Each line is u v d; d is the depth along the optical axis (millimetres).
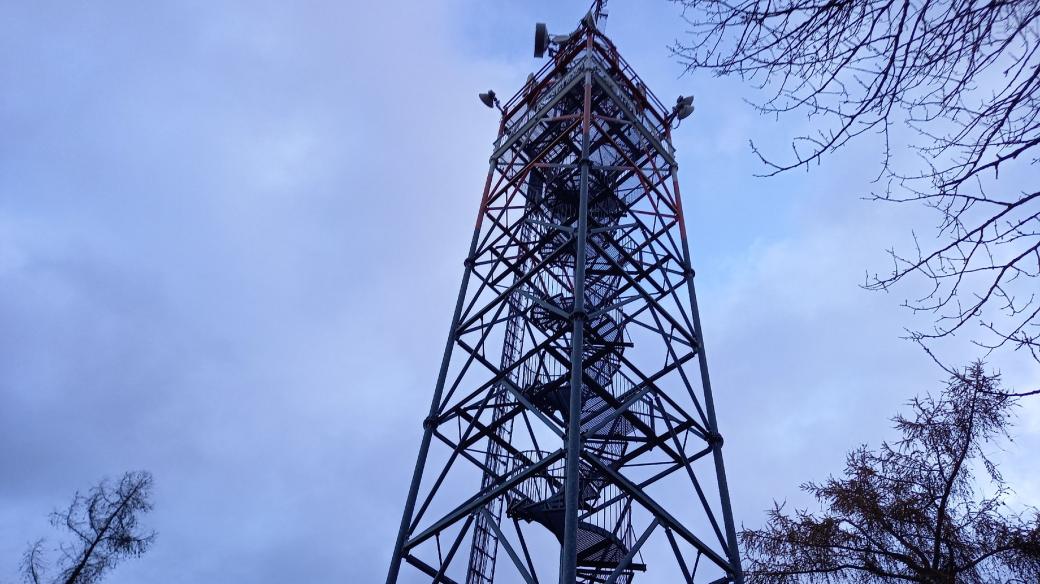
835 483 15367
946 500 14094
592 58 24344
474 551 18609
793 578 14789
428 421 18156
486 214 22812
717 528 16031
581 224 18453
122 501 26219
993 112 6066
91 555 24828
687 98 26078
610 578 13945
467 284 21188
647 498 15445
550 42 27156
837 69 6438
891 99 6344
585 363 18375
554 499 16438
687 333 19703
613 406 17750
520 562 13914
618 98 24047
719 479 16891
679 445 17047
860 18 6207
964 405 14781
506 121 25984
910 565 13586
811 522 15211
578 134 23688
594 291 21219
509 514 17203
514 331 21297
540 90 25516
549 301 19844
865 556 14391
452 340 19797
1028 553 13555
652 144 24172
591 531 16359
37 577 24016
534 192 24047
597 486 18781
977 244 6523
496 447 19531
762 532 15484
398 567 15750
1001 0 5699
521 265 21250
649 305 19438
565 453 14398
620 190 23094
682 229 22422
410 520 16562
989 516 14195
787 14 6469
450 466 17719
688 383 18297
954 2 5852
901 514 14219
